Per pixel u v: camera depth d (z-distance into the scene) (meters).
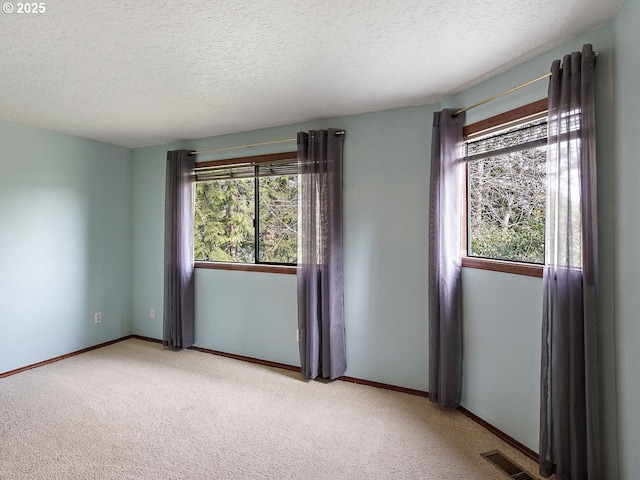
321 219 3.06
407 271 2.88
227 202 3.84
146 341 4.24
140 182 4.28
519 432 2.14
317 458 2.07
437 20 1.67
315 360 3.10
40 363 3.44
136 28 1.72
